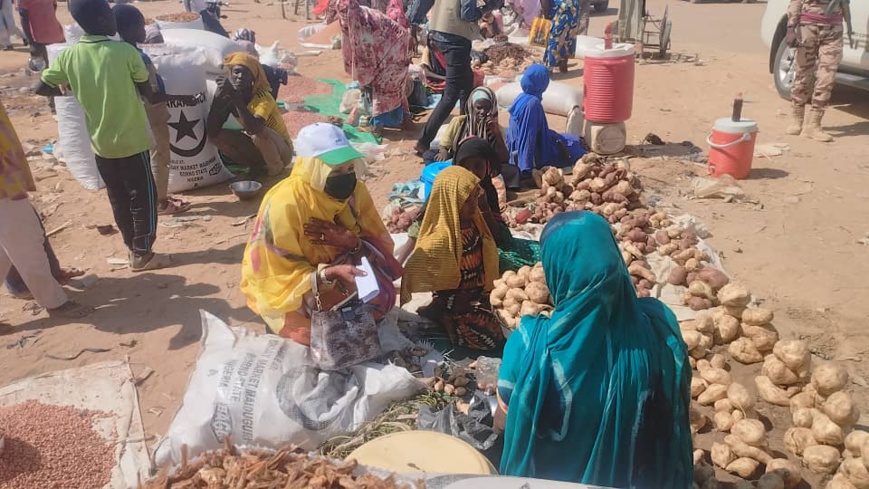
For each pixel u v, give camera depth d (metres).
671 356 2.67
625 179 6.51
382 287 4.27
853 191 6.95
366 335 3.93
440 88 10.83
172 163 7.26
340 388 3.85
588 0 14.43
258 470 2.11
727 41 14.81
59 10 21.62
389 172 7.86
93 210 7.02
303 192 3.95
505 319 4.69
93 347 4.71
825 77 8.28
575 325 2.55
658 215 6.05
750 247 5.89
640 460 2.70
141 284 5.57
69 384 4.25
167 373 4.41
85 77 5.23
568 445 2.67
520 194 7.07
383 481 2.06
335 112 9.98
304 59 13.56
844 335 4.68
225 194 7.43
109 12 5.34
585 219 2.55
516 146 7.38
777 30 10.17
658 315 2.73
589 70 7.85
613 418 2.57
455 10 7.64
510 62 12.86
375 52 8.64
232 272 5.73
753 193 6.95
